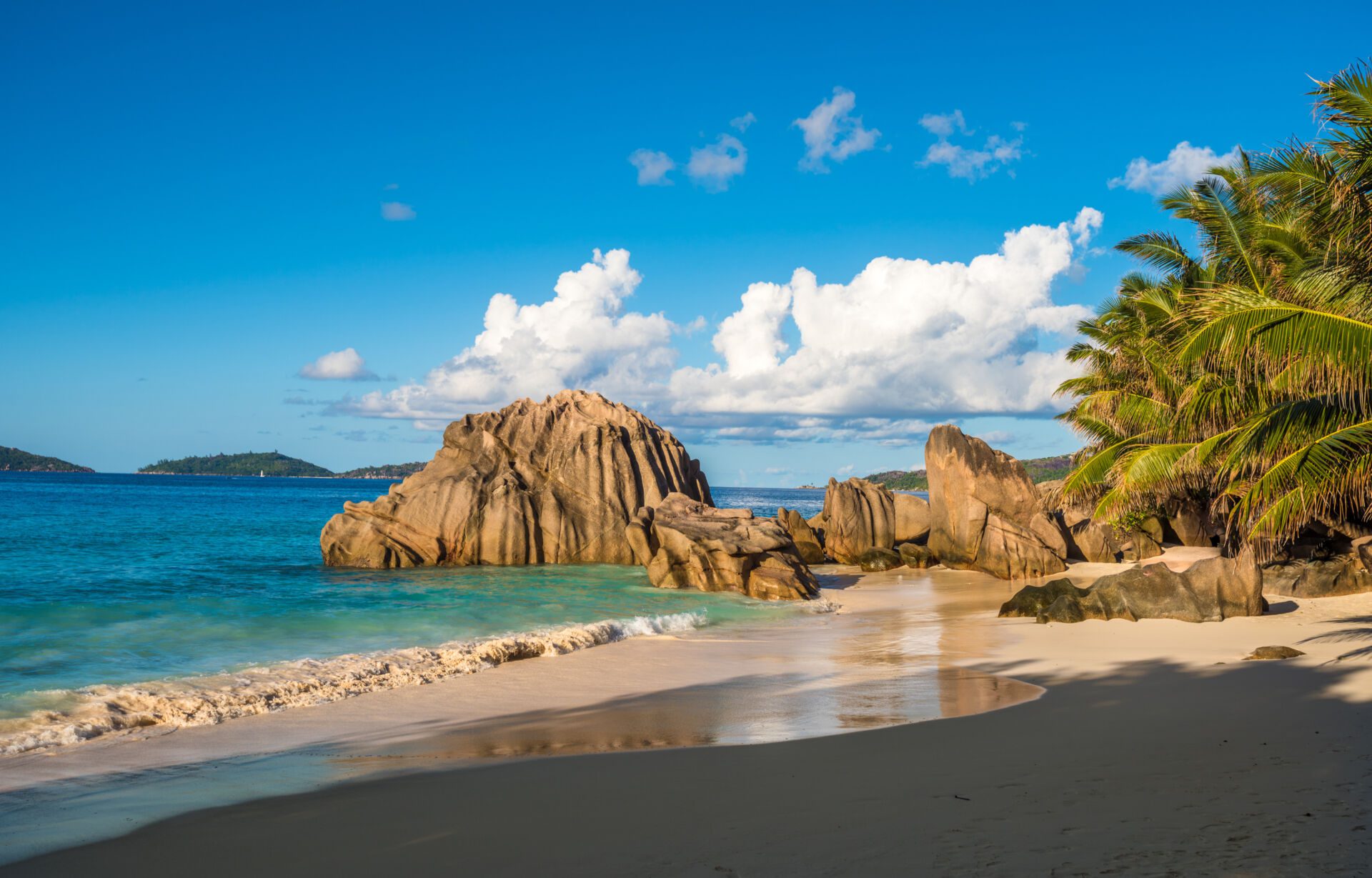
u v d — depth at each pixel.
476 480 37.72
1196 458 25.70
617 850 6.46
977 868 5.58
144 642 18.00
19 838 7.33
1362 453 15.11
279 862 6.64
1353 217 14.53
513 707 13.10
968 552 37.97
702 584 29.19
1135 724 10.50
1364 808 6.56
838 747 9.89
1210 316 16.31
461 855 6.56
